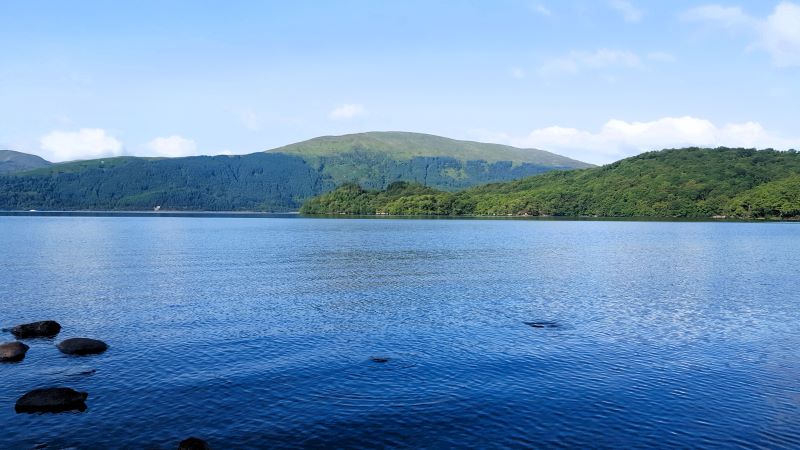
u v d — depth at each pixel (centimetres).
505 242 11594
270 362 2920
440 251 9400
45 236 12688
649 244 11056
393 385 2594
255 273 6350
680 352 3138
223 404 2372
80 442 2034
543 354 3080
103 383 2605
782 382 2661
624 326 3744
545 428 2164
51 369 2786
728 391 2542
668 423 2212
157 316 3994
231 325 3731
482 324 3781
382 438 2080
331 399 2428
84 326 3681
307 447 2012
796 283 5728
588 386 2594
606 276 6216
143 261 7531
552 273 6462
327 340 3356
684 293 5075
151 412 2289
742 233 14900
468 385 2598
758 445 2042
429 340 3362
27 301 4525
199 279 5819
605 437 2094
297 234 14538
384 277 6069
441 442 2052
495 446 2023
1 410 2288
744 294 5031
